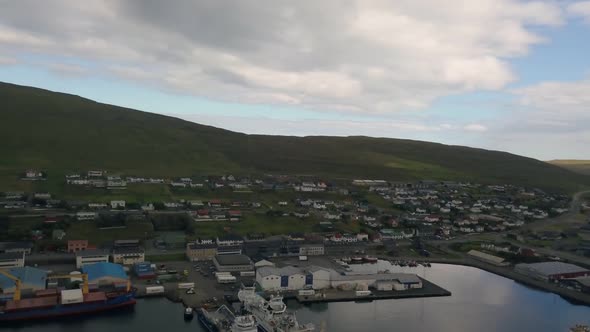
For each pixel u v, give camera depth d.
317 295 147.12
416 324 129.00
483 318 135.75
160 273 156.25
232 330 112.06
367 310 139.00
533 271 178.75
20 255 154.88
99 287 135.62
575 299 153.50
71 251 173.88
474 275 183.88
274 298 130.62
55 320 120.38
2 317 116.19
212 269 165.62
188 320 123.50
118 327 117.38
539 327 130.00
